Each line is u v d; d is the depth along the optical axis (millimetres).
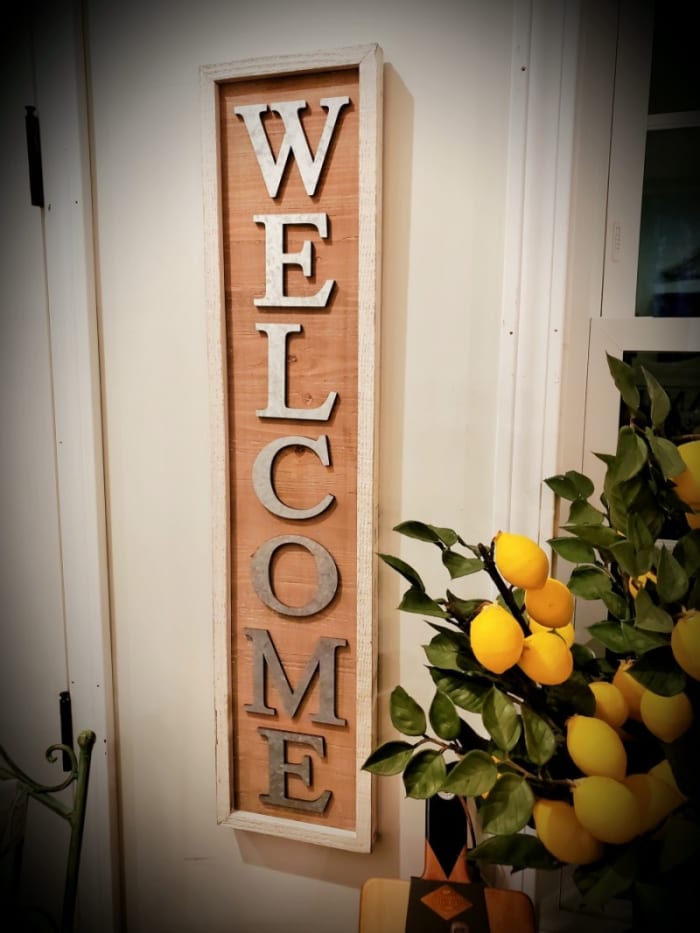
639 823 501
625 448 553
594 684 625
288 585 963
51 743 1121
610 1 801
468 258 860
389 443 916
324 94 859
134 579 1061
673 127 814
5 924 925
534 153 816
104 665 1074
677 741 528
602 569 702
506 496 878
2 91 983
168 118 944
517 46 804
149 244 978
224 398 939
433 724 637
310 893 1037
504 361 856
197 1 912
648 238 844
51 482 1061
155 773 1095
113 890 1112
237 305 934
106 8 945
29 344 1038
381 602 941
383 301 895
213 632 984
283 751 982
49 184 987
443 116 845
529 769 647
